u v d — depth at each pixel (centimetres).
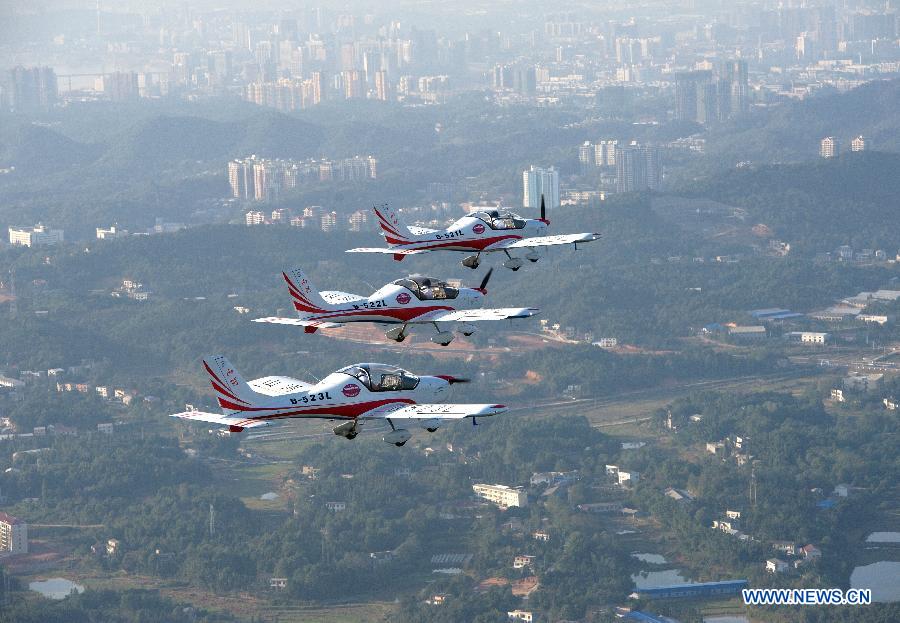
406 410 10950
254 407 10744
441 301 12638
